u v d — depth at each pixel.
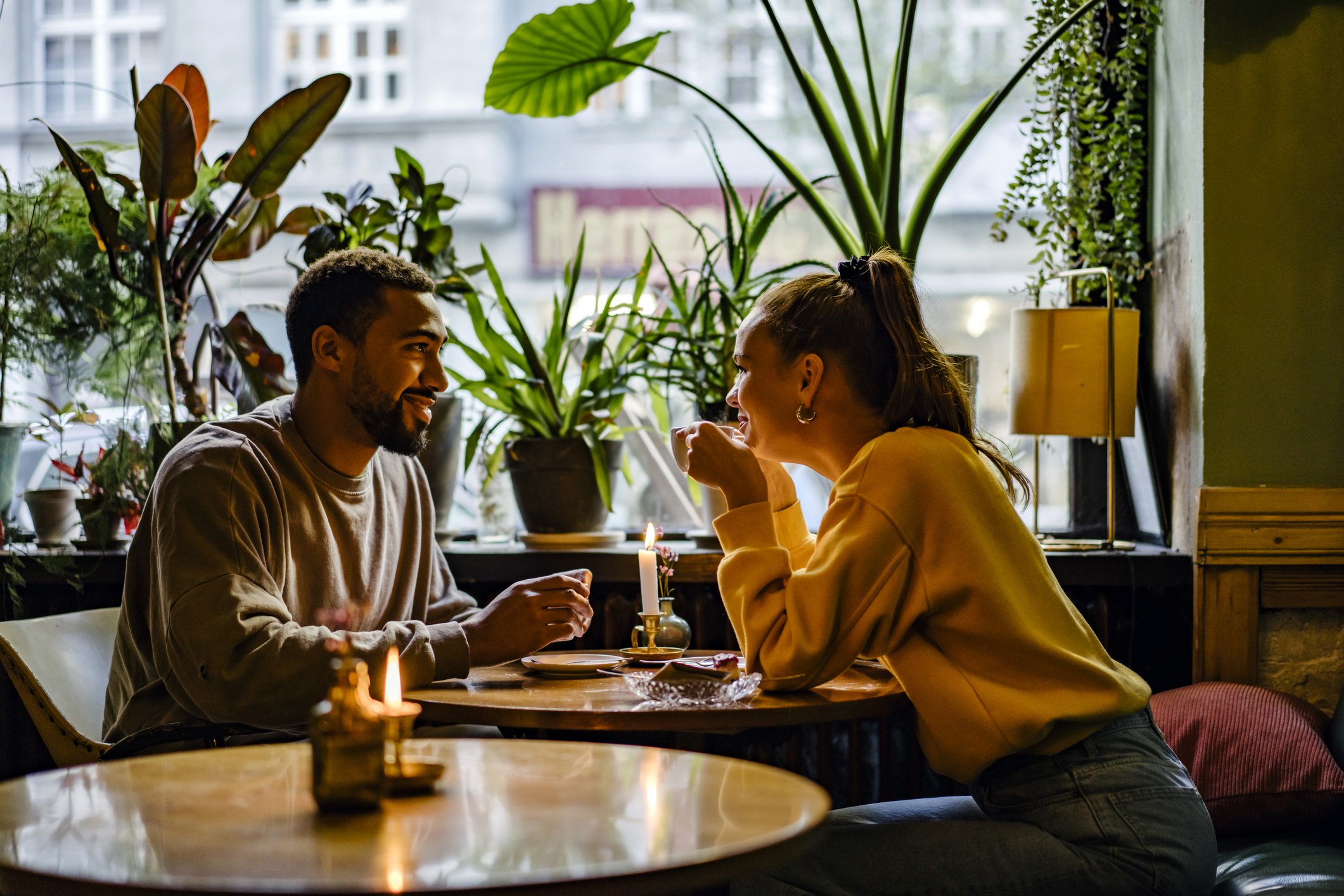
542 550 2.34
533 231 2.60
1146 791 1.32
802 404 1.52
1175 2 2.36
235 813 0.84
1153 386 2.48
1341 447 2.23
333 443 1.67
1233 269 2.23
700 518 2.62
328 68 2.66
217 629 1.40
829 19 2.63
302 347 1.65
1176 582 2.25
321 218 2.50
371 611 1.73
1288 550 2.20
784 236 2.61
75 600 2.37
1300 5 2.23
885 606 1.37
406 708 0.92
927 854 1.30
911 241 2.33
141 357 2.35
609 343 2.44
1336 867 1.54
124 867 0.71
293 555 1.61
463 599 1.93
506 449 2.35
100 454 2.37
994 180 2.59
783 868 1.33
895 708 1.43
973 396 2.26
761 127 2.62
